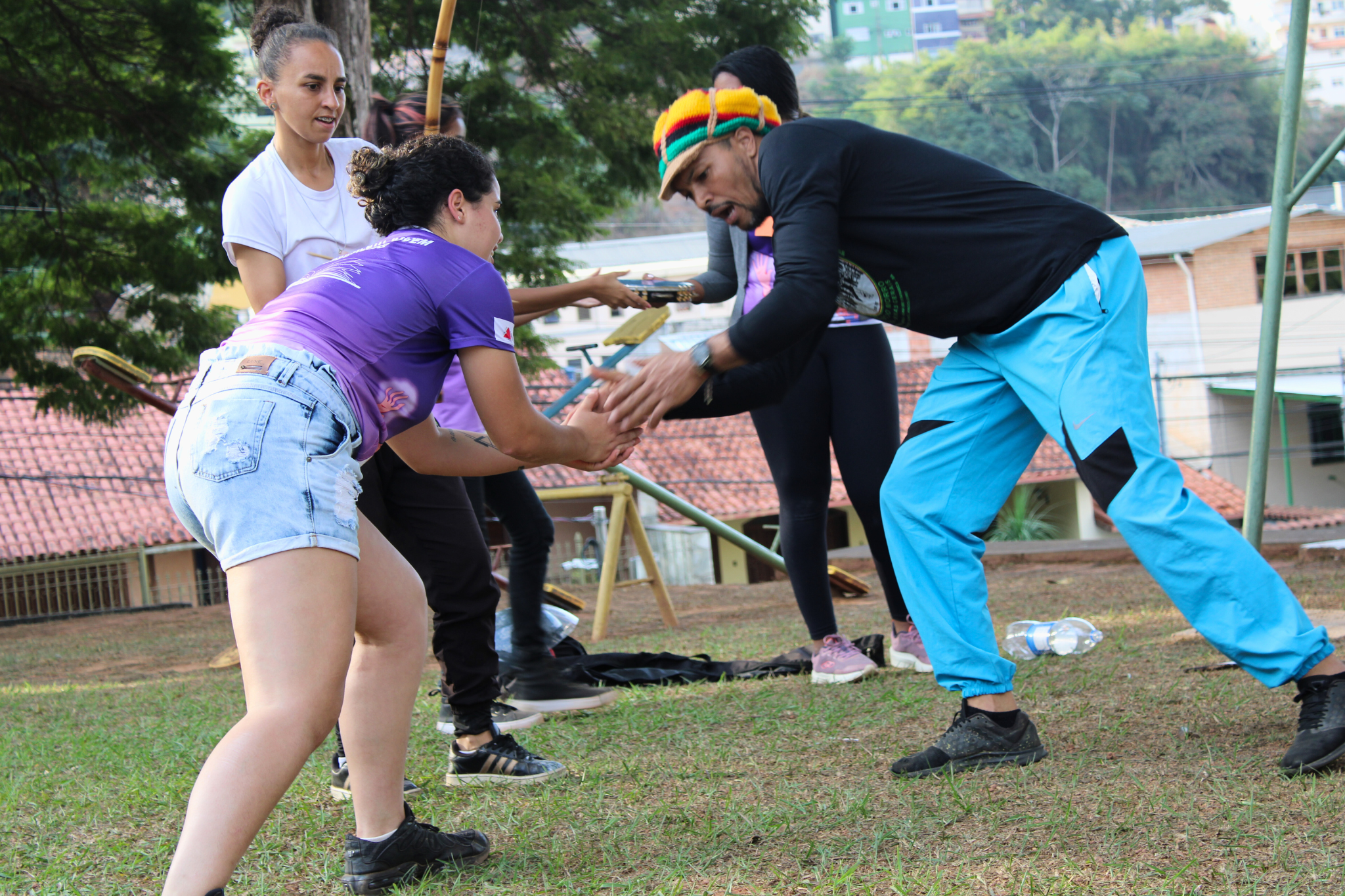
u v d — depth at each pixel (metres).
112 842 2.39
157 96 9.59
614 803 2.46
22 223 10.32
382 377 1.87
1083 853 1.91
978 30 97.31
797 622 6.14
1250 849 1.87
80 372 10.53
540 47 10.98
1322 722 2.25
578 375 15.82
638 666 4.41
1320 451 23.06
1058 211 2.48
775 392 2.54
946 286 2.50
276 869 2.19
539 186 10.81
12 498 15.25
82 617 12.16
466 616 2.72
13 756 3.57
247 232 2.69
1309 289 22.56
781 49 11.47
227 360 1.79
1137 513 2.35
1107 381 2.38
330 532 1.71
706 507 16.42
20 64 9.40
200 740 3.58
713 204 2.75
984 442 2.61
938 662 2.57
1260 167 63.59
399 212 2.04
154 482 16.03
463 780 2.72
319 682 1.67
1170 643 3.93
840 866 1.94
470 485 3.31
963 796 2.29
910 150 2.56
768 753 2.83
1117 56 66.75
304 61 2.66
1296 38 3.76
